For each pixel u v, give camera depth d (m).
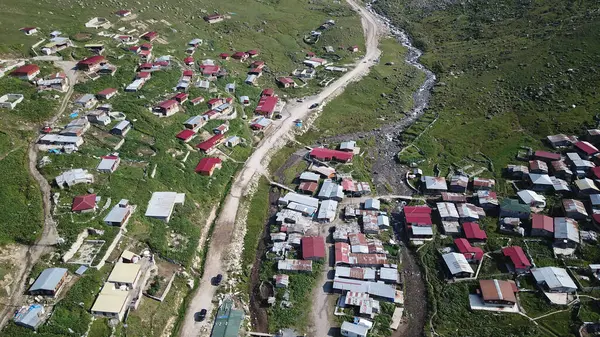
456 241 74.12
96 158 82.31
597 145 96.00
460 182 87.44
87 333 56.09
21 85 95.62
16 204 69.38
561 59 125.88
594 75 116.50
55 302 58.31
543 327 60.66
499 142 102.19
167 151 89.69
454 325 62.00
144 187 79.44
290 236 76.94
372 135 111.31
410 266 72.25
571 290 64.88
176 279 66.94
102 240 67.12
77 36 120.00
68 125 87.56
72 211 69.81
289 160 100.88
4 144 79.94
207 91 112.88
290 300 66.25
